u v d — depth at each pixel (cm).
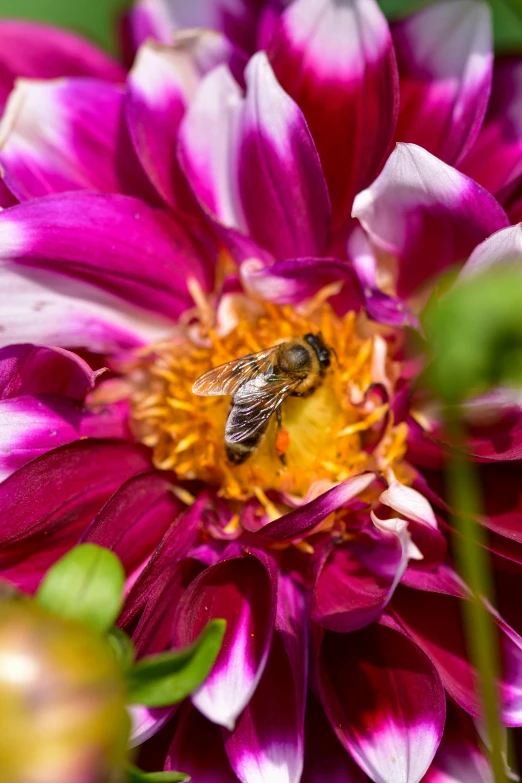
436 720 18
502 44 21
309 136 19
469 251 19
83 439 19
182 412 20
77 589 16
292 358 19
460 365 15
